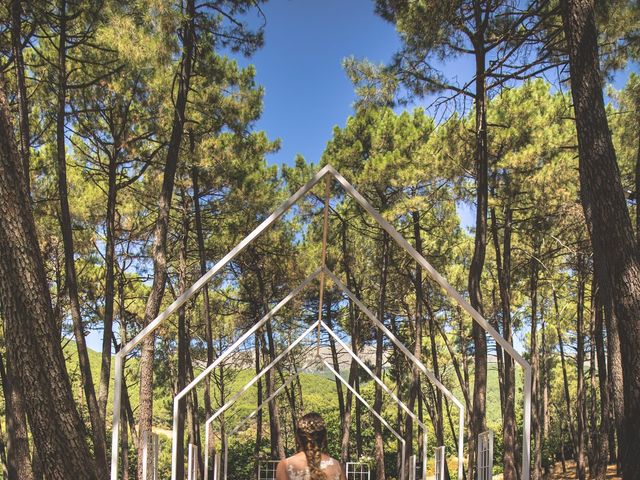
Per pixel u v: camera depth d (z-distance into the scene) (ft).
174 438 26.94
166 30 32.19
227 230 64.03
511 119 51.19
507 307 53.88
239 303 81.00
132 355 73.72
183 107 39.55
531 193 52.90
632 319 18.60
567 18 20.65
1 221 15.31
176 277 72.49
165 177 38.19
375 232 66.18
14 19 30.99
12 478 34.78
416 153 54.70
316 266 70.38
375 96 36.99
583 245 57.77
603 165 19.51
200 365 84.43
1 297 15.44
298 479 9.82
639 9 31.68
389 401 100.68
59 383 15.48
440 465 28.99
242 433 103.76
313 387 133.08
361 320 82.89
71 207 52.95
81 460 15.49
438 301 79.56
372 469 85.66
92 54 38.91
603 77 35.60
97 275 63.72
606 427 57.06
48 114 39.70
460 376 71.87
